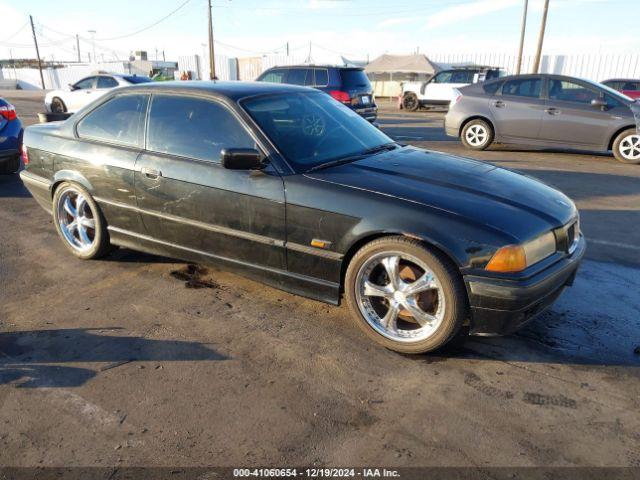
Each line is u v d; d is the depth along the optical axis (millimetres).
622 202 6277
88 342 3115
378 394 2621
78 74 42625
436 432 2350
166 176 3568
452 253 2670
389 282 3006
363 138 3785
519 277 2639
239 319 3391
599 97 8891
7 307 3562
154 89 3811
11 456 2221
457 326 2779
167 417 2451
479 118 10016
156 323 3340
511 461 2176
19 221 5555
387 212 2824
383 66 30656
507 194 3045
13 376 2775
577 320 3385
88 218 4293
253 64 35062
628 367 2861
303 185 3068
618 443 2279
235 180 3273
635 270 4211
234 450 2242
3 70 46406
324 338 3158
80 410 2504
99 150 3963
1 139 7039
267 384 2701
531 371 2822
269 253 3283
